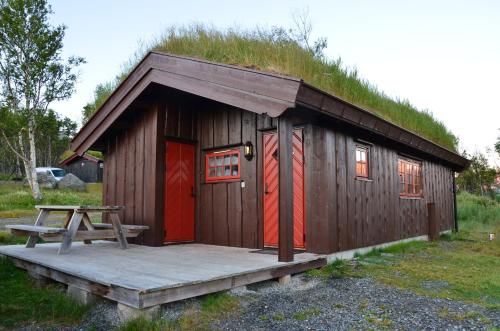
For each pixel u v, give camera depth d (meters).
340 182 5.69
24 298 3.75
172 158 6.43
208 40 6.29
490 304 3.58
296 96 4.14
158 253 5.17
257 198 5.91
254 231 5.88
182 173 6.58
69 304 3.44
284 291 3.98
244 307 3.39
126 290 2.99
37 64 17.50
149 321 2.85
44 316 3.33
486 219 13.94
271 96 4.32
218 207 6.42
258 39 6.15
